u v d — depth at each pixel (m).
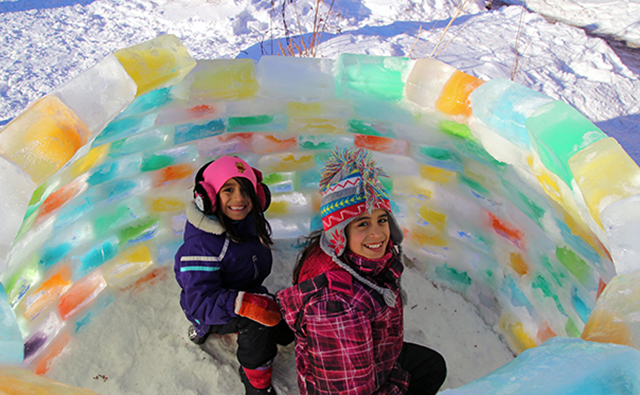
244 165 2.14
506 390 1.06
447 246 2.86
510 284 2.57
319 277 1.69
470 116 2.13
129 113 2.13
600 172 1.50
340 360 1.64
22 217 1.51
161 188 2.65
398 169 2.75
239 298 2.04
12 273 1.92
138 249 2.71
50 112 1.66
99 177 2.31
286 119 2.57
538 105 1.86
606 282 1.79
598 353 1.13
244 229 2.22
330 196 1.68
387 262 1.77
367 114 2.44
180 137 2.51
